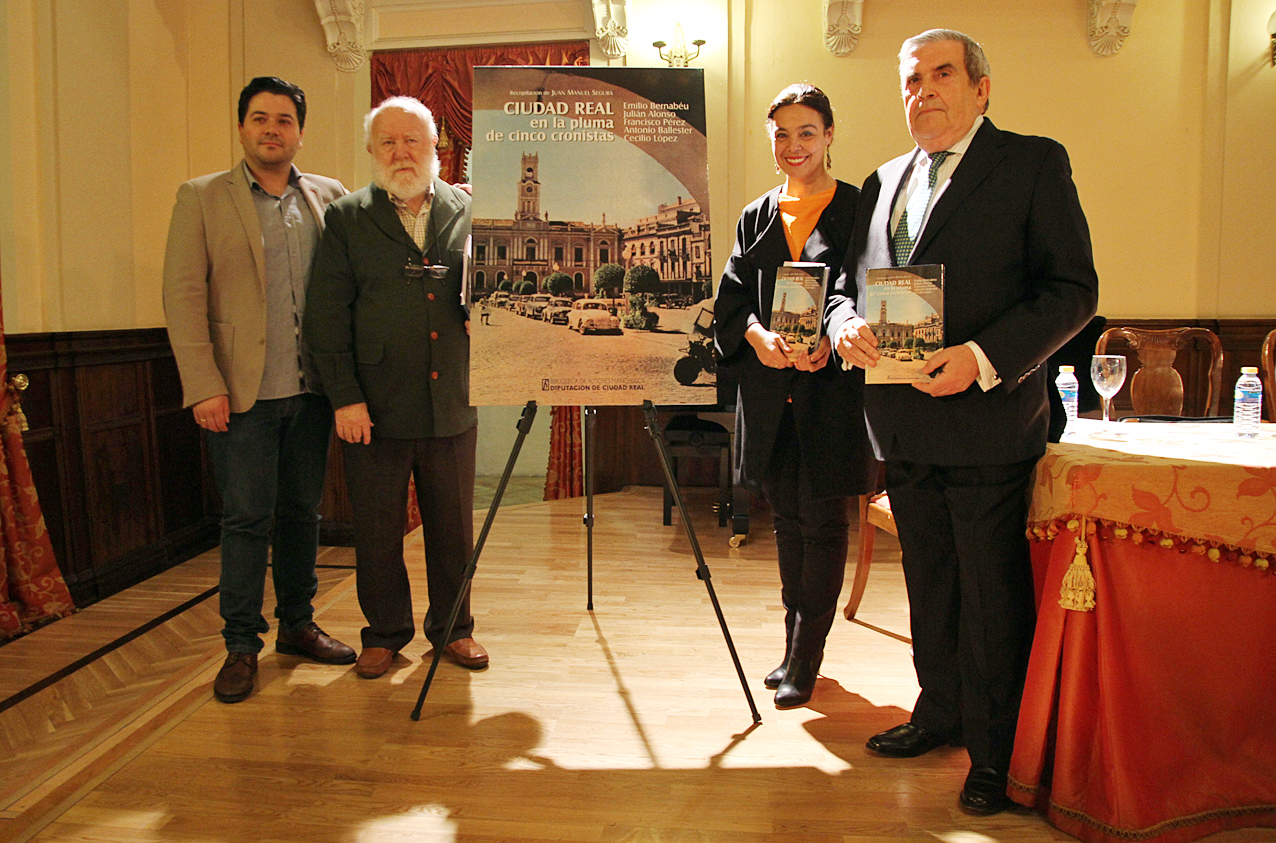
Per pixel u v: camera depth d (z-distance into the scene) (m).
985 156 1.71
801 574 2.26
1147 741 1.62
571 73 2.24
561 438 5.17
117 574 3.55
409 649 2.67
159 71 4.25
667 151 2.25
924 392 1.74
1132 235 4.68
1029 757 1.70
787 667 2.29
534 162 2.23
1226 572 1.60
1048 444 1.87
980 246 1.70
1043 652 1.67
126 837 1.66
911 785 1.84
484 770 1.91
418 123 2.28
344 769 1.91
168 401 4.02
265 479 2.37
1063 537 1.63
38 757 2.03
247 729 2.11
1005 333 1.62
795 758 1.96
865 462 2.11
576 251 2.24
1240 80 4.49
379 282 2.30
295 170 2.51
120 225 3.85
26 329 3.31
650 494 5.18
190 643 2.85
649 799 1.79
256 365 2.31
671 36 4.84
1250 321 4.46
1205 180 4.60
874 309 1.71
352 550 3.88
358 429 2.29
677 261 2.25
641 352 2.25
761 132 4.86
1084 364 1.95
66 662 2.68
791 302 2.00
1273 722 1.66
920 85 1.72
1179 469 1.56
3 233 3.22
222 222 2.31
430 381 2.34
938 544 1.89
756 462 2.15
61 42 3.45
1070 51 4.62
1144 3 4.55
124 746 1.99
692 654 2.61
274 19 4.84
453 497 2.46
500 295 2.23
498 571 3.54
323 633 2.60
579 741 2.04
